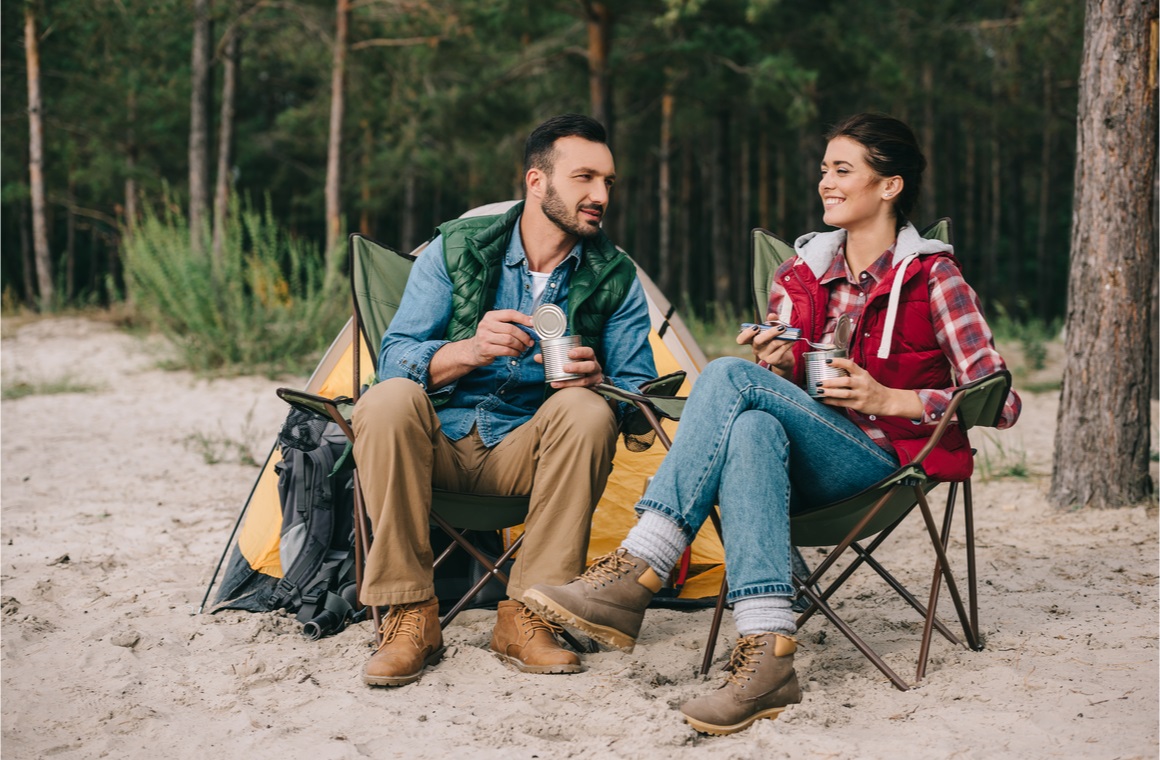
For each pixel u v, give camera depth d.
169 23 17.20
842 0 16.98
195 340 10.16
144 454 6.51
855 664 2.86
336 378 3.96
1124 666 2.73
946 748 2.27
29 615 3.41
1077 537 4.23
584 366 2.86
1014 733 2.35
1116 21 4.45
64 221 33.56
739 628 2.50
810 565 4.08
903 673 2.78
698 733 2.42
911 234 2.78
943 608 3.36
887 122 2.78
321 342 10.43
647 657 3.00
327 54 17.19
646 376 3.11
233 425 7.59
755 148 27.59
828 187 2.81
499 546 3.49
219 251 11.10
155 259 10.65
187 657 3.04
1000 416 2.65
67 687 2.80
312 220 31.00
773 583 2.47
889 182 2.77
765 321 3.14
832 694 2.63
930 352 2.75
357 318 3.26
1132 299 4.54
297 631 3.25
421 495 2.84
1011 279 26.02
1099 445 4.61
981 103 21.81
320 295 10.66
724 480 2.54
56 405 8.47
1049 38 16.38
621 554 2.60
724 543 2.54
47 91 18.89
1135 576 3.62
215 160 24.59
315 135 24.48
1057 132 22.33
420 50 16.67
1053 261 25.28
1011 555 4.02
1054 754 2.23
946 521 2.89
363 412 2.81
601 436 2.81
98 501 5.24
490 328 2.88
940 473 2.66
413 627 2.84
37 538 4.49
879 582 3.74
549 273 3.14
